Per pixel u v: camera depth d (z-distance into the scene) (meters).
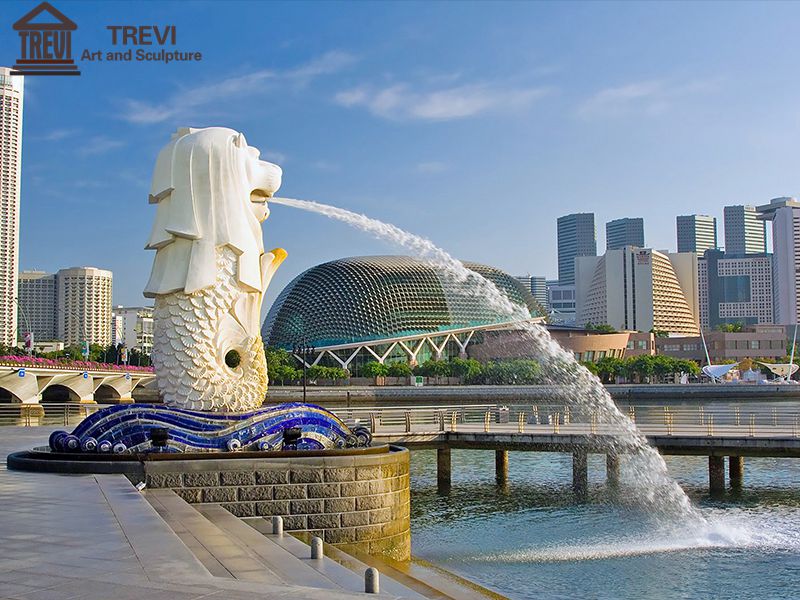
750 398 106.19
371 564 16.88
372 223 25.22
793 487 34.31
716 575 20.14
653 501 30.98
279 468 18.05
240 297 21.03
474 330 137.00
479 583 19.41
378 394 103.06
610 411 41.12
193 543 12.39
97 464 17.92
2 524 11.88
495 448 34.53
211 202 20.81
